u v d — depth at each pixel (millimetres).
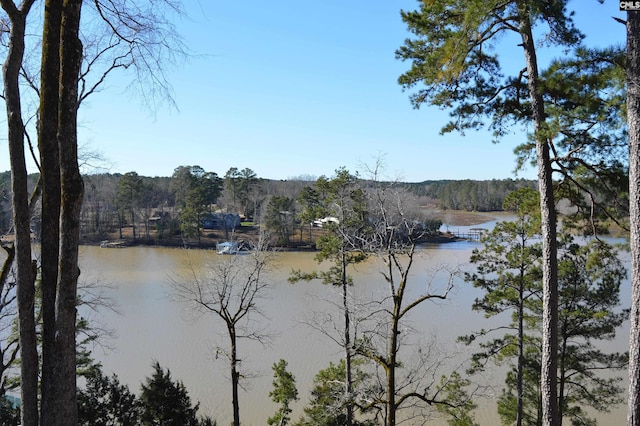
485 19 8688
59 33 6137
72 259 6055
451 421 14938
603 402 15633
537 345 16000
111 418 13516
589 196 11125
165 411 13125
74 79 6047
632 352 7926
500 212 110062
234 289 33000
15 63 6277
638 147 7613
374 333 12695
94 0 7418
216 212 80000
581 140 9758
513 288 15953
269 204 60312
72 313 6105
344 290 16469
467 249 59594
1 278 8430
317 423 15078
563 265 14617
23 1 6410
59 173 6211
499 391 19328
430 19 10188
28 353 6461
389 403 11656
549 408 9844
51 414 5973
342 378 15562
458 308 30656
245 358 22594
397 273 37250
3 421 12680
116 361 23156
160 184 89188
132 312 30469
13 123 6301
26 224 6449
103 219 69750
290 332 26578
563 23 8992
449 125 11055
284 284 37469
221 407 18953
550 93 9383
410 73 10641
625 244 12359
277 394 16750
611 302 14938
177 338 25984
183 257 52438
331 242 16484
